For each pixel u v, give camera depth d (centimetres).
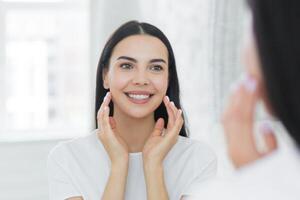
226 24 175
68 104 288
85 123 285
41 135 270
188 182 126
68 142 134
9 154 255
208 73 194
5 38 276
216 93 170
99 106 138
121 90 124
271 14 33
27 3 278
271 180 36
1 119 276
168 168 128
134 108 124
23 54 281
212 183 40
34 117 285
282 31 32
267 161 38
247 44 36
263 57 33
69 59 286
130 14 257
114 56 125
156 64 124
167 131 124
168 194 123
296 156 36
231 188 38
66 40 285
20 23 279
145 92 123
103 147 130
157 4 253
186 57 228
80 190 126
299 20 32
